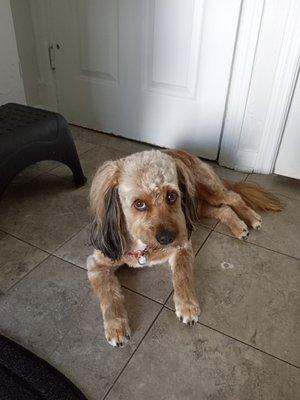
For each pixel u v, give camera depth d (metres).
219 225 1.54
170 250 1.15
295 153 1.78
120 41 1.97
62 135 1.63
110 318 1.05
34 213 1.60
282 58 1.58
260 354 1.02
